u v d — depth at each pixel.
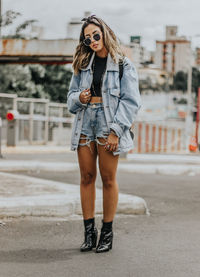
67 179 10.20
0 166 11.50
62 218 5.69
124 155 15.28
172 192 8.32
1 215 5.47
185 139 24.58
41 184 7.33
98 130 4.24
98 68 4.25
